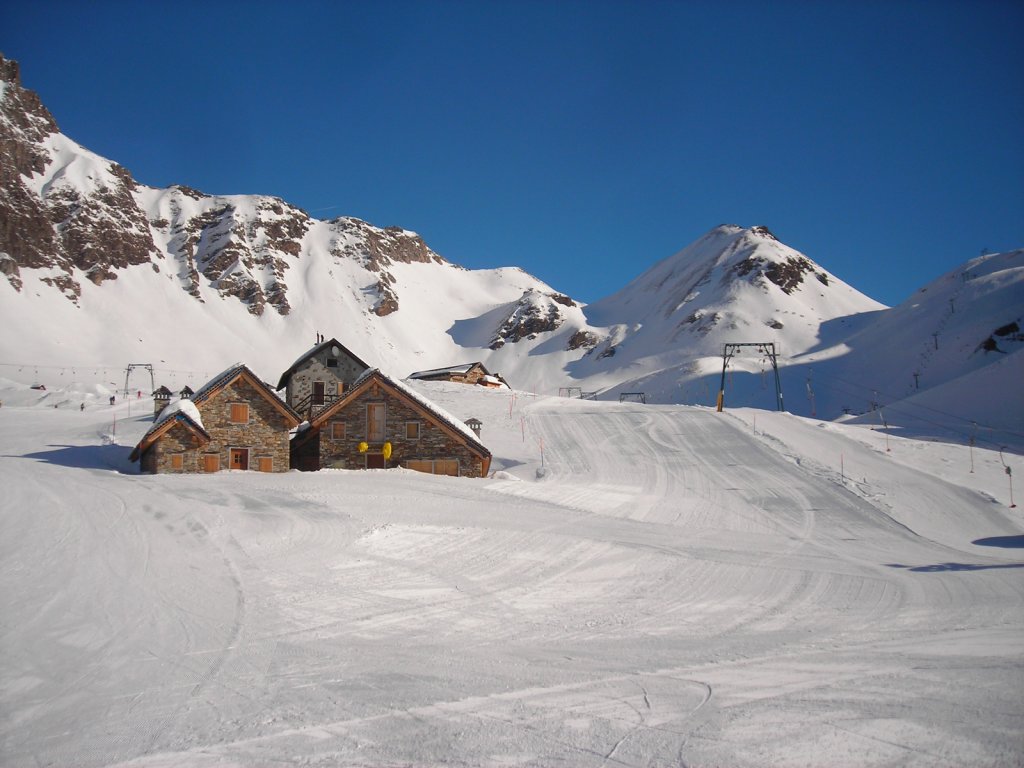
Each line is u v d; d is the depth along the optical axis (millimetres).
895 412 84062
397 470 41219
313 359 69000
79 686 13234
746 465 47250
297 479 37531
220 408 40750
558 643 15594
